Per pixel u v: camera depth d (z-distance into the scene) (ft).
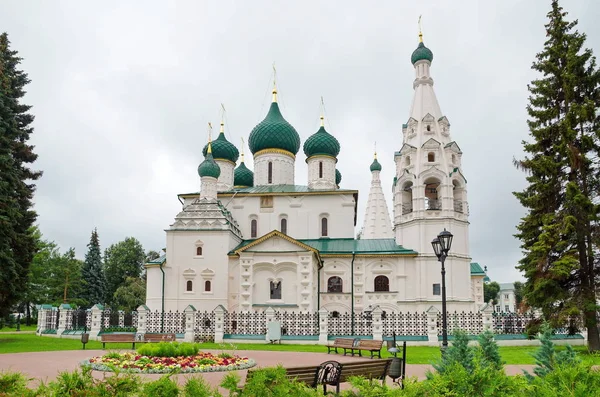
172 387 27.02
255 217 178.19
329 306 160.45
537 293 96.68
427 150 162.71
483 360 32.78
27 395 26.71
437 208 161.27
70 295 259.39
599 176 98.37
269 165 193.88
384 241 171.83
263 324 129.08
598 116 97.40
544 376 30.42
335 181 199.41
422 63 174.29
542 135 101.81
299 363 79.41
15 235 120.37
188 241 159.53
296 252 150.71
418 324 125.70
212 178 167.73
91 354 92.38
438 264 156.35
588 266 97.55
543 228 98.22
